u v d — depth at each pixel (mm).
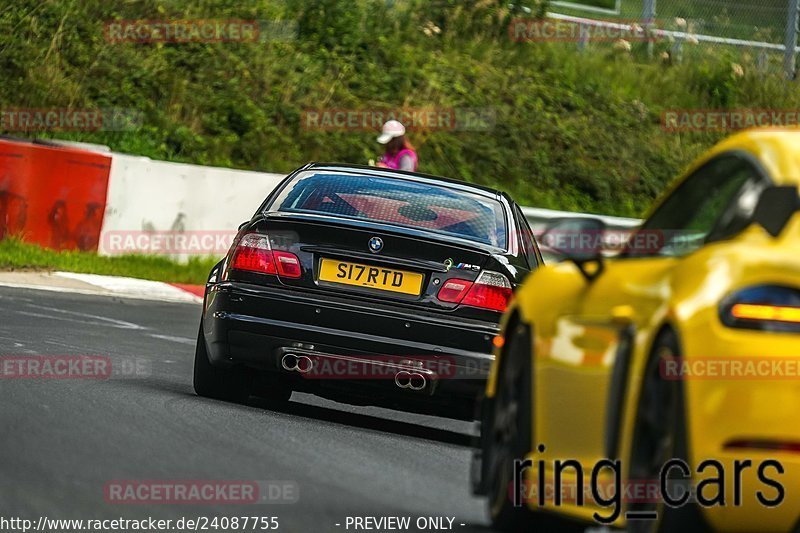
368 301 20453
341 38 68750
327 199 21859
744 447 9656
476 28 75188
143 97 59469
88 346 27297
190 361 27312
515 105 70375
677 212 12102
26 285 38312
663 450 10336
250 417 19734
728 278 9953
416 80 68312
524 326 13648
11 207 42000
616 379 11219
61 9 61219
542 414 12820
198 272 46562
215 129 60188
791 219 10141
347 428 20188
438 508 14023
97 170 44031
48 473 13812
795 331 9656
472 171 66125
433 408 22469
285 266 20688
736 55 80625
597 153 70375
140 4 64812
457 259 20578
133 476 14102
